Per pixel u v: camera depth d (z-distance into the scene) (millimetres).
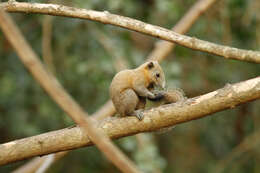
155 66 7535
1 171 15406
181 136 16547
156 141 16328
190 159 16500
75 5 11281
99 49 12719
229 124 16172
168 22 13586
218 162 15789
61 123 13875
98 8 12445
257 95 5254
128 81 6996
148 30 5910
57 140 5598
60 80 13234
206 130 15969
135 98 6805
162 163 10320
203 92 14969
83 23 12836
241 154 15875
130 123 5633
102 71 12109
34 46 13148
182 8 13523
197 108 5418
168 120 5543
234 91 5312
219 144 16125
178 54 14078
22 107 13578
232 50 5777
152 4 13898
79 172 15758
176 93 6738
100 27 12633
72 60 12781
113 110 9000
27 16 13359
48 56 11359
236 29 14203
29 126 13406
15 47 2143
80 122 2225
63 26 12945
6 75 13188
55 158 7617
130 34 13320
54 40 13266
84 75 13008
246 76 14680
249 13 12594
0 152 5539
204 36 13461
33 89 13430
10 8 5910
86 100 13617
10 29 2135
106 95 12969
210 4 9688
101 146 2236
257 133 14539
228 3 12742
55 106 13430
